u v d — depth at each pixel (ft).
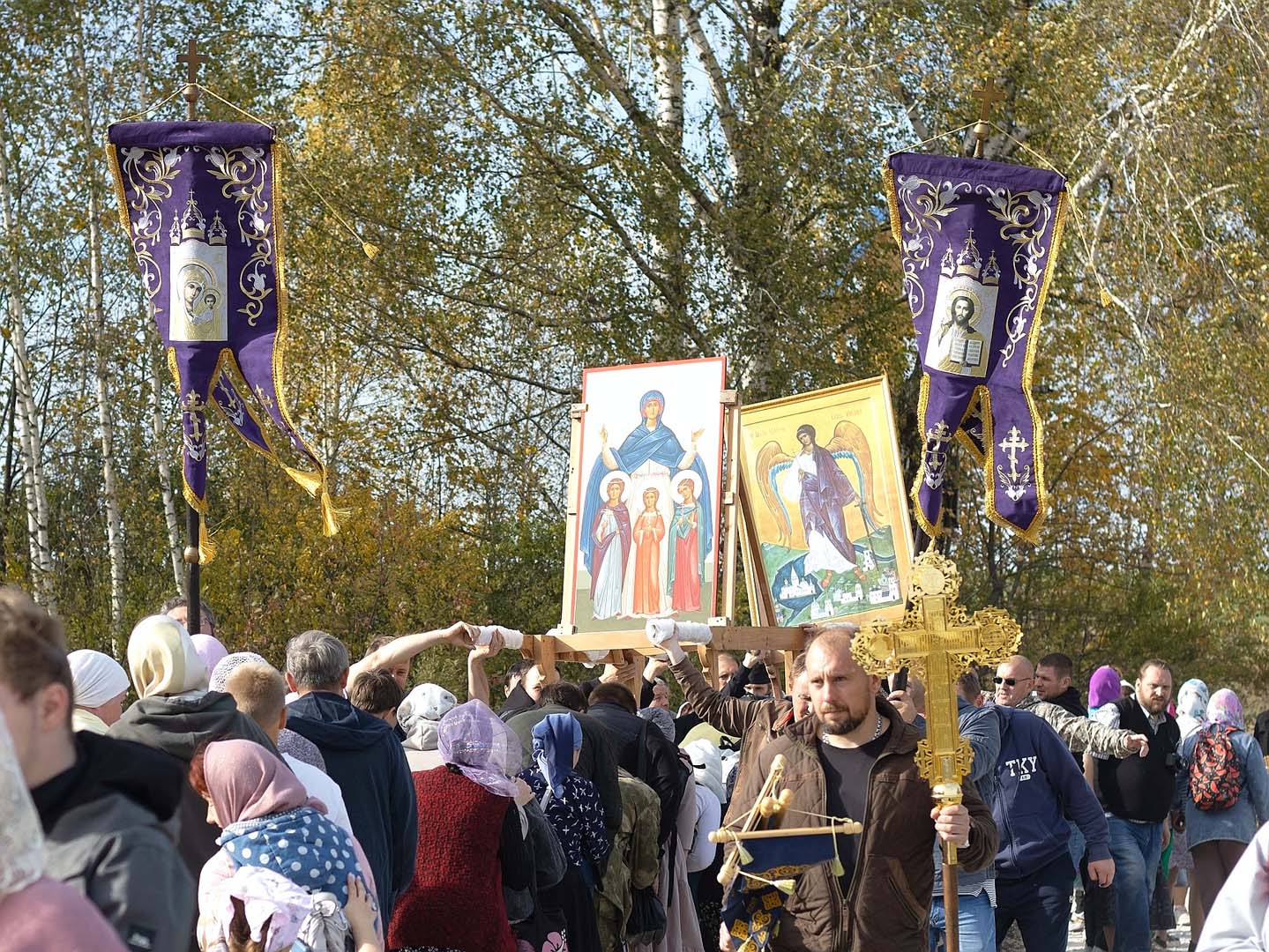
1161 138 61.67
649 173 64.59
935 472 29.30
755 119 65.41
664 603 30.96
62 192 68.08
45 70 68.08
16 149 67.41
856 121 65.41
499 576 73.97
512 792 19.10
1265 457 61.52
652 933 23.94
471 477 73.87
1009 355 29.30
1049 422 81.15
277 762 13.52
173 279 26.96
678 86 68.13
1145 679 31.89
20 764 8.75
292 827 13.14
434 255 66.85
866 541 33.45
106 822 8.94
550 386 70.85
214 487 72.33
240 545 67.46
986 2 66.54
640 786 23.50
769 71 67.05
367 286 65.82
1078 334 71.10
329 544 67.87
